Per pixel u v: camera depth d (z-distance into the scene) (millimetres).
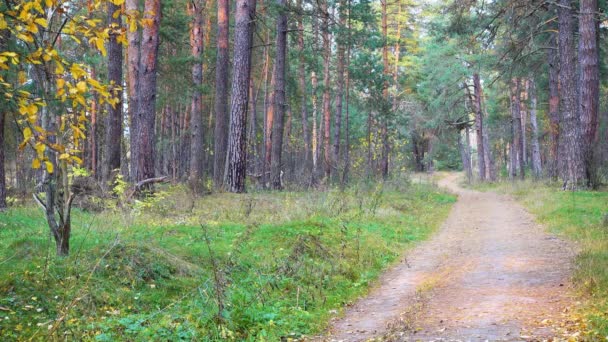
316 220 14367
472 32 28281
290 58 34125
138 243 9156
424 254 13070
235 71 20609
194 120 28078
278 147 25469
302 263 10008
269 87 38438
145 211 14766
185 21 26359
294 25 32219
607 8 26938
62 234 8414
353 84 37781
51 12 5180
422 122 48875
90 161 33781
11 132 24109
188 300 7570
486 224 17953
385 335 6492
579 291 7922
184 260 9266
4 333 5832
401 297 8914
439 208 23656
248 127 49781
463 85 46750
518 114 43156
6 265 7754
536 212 19125
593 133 23625
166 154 42969
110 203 14234
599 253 10227
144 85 17312
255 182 27047
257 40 41312
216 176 24328
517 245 13156
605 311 6539
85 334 6016
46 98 5105
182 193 18047
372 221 16672
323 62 43125
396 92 45938
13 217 13719
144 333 6109
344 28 28531
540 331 6160
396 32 46938
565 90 24797
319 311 8031
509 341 5844
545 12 28109
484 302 7938
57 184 8438
